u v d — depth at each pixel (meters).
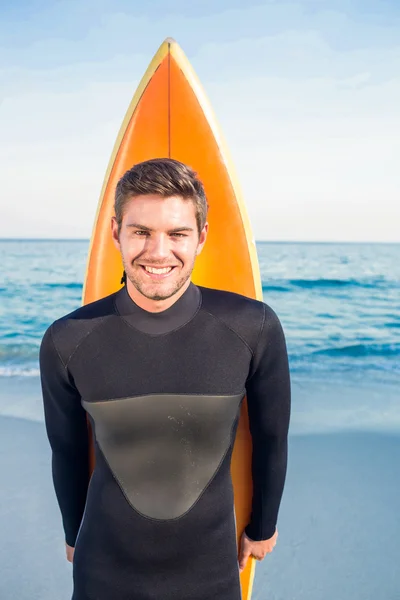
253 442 1.69
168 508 1.50
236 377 1.51
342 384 6.41
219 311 1.54
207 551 1.52
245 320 1.53
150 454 1.49
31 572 2.70
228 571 1.56
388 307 11.60
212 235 2.12
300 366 7.63
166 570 1.50
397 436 4.46
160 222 1.35
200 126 2.10
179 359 1.48
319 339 9.43
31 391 5.91
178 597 1.50
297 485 3.57
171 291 1.41
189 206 1.39
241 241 2.11
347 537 2.98
